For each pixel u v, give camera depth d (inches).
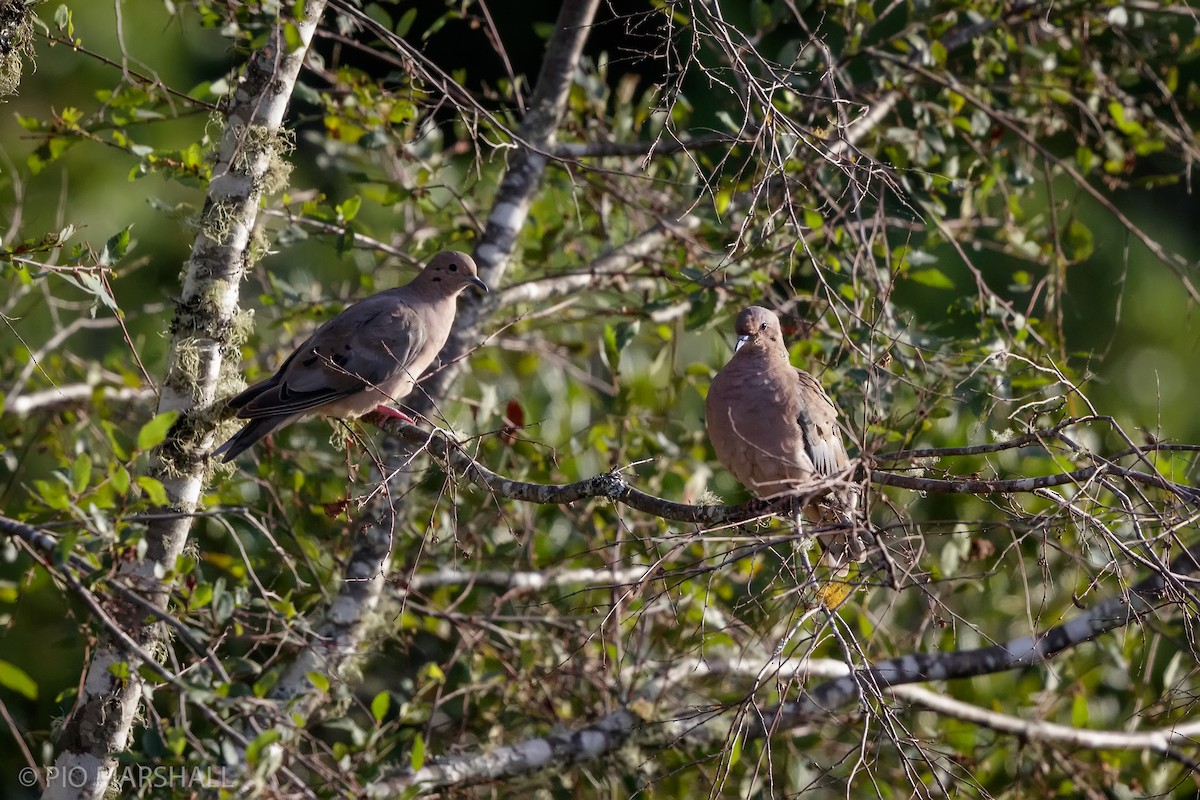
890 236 505.7
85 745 311.4
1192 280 716.7
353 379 397.4
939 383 394.3
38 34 362.0
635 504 326.6
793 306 428.1
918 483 308.0
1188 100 497.0
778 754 427.8
